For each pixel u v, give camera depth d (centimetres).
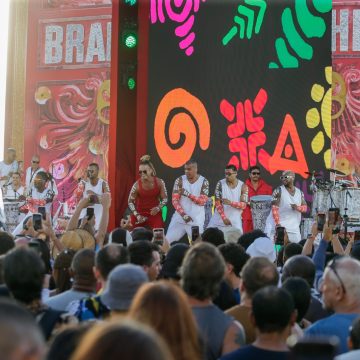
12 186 1647
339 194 1441
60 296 514
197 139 1686
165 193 1542
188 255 435
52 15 1706
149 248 585
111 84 1677
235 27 1683
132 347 202
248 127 1670
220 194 1476
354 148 1627
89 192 1495
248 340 471
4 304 214
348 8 1639
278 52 1666
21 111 1706
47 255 674
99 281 528
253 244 738
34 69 1706
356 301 457
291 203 1462
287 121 1656
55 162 1691
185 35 1697
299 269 570
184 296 327
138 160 1730
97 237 895
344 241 1155
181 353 314
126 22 1716
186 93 1694
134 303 322
